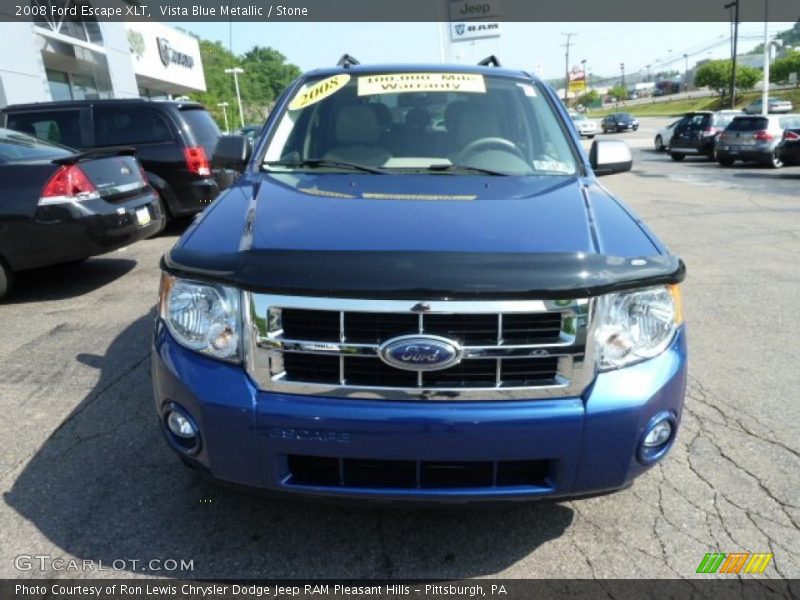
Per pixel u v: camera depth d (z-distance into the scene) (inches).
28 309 199.9
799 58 2554.1
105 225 207.5
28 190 195.2
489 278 74.1
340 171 118.2
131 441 119.1
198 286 81.0
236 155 129.9
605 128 1667.1
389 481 79.6
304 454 77.6
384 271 74.3
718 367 155.3
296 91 139.7
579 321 76.0
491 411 75.7
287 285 75.1
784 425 126.3
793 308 200.7
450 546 92.4
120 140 303.4
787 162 631.8
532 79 143.4
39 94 550.9
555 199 99.3
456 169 118.6
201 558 89.5
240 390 77.7
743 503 101.9
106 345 167.6
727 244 297.0
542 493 79.2
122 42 784.9
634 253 82.9
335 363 76.7
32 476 108.3
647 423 79.1
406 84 137.1
